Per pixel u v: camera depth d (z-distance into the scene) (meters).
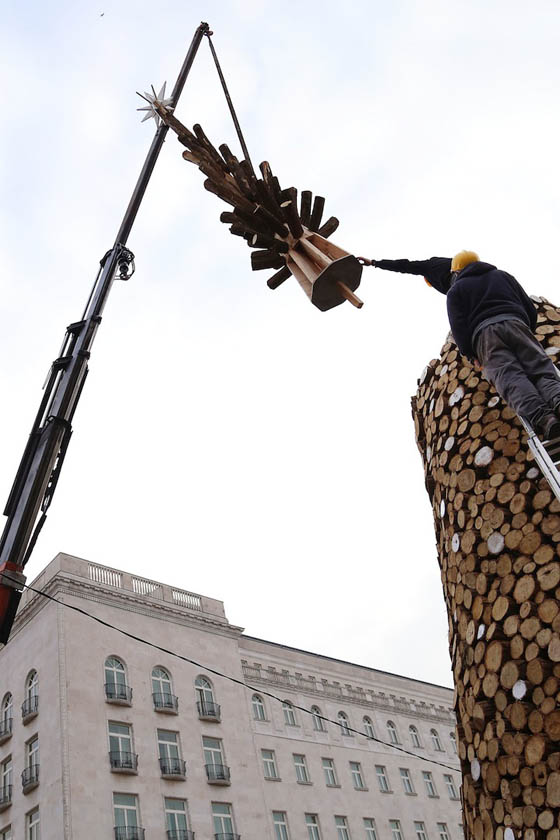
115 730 27.31
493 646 3.29
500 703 3.23
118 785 26.08
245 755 30.77
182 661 31.17
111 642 29.30
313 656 38.59
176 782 27.66
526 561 3.30
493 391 3.78
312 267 4.20
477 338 3.38
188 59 10.08
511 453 3.56
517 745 3.12
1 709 29.41
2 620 6.88
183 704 30.00
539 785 3.02
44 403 7.87
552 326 4.02
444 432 3.95
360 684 39.91
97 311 8.33
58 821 24.47
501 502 3.49
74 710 26.62
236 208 4.45
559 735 2.98
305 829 31.34
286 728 34.09
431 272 4.04
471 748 3.45
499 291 3.43
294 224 4.32
